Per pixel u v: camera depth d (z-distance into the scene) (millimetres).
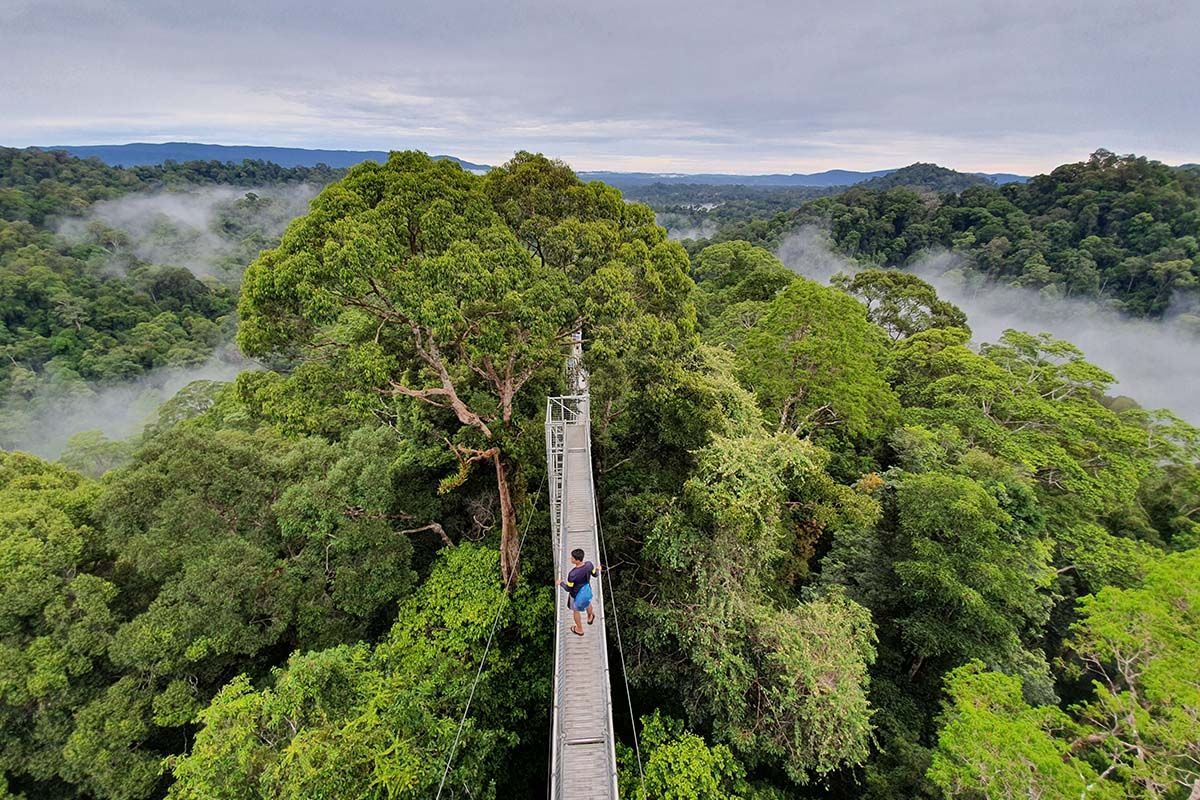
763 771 14844
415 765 10383
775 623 13406
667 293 16031
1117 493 22031
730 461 14062
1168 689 10812
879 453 25109
